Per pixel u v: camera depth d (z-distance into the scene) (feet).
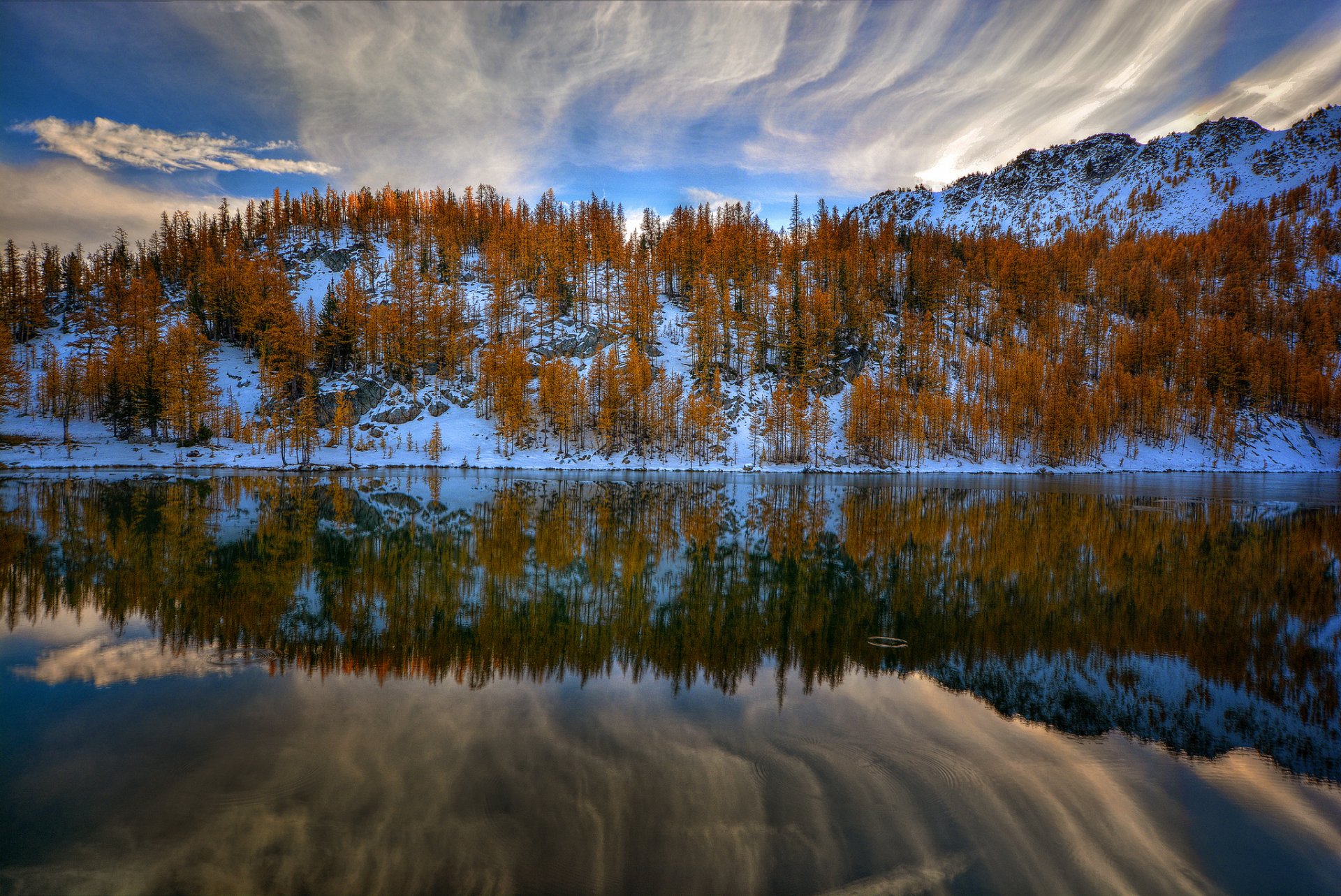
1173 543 129.49
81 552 102.01
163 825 29.27
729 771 35.09
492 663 54.44
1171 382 455.22
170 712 43.01
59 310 441.68
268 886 24.90
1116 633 68.23
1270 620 74.95
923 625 69.77
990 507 190.08
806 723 42.52
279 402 343.67
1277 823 31.68
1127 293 557.33
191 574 88.28
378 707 44.11
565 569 96.12
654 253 537.24
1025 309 514.68
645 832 28.84
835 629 67.41
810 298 447.01
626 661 55.67
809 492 236.22
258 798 31.63
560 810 30.58
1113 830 30.42
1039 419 400.47
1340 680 54.95
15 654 55.52
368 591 80.79
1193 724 45.14
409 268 482.69
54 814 30.19
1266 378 437.58
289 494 194.90
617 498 203.00
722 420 375.04
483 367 382.42
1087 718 45.50
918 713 45.01
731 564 102.42
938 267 517.96
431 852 27.14
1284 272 606.96
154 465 296.92
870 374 414.82
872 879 25.73
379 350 396.98
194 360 345.72
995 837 29.30
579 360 414.00
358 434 351.25
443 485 242.37
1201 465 399.44
